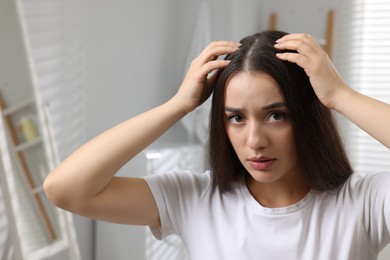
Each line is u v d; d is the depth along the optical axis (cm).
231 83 81
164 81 286
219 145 90
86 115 221
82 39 217
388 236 86
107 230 232
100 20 228
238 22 296
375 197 86
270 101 79
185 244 95
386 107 81
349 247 86
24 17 183
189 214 94
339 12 314
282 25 327
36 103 188
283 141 81
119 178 91
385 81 305
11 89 177
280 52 82
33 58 187
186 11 294
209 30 288
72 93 211
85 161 86
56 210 191
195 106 89
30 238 177
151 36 269
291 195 91
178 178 96
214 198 94
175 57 296
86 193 86
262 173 82
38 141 186
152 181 93
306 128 83
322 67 81
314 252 87
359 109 81
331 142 88
